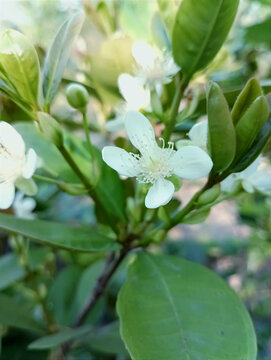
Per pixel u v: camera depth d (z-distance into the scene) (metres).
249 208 0.18
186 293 0.06
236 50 0.14
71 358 0.13
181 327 0.06
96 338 0.10
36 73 0.06
